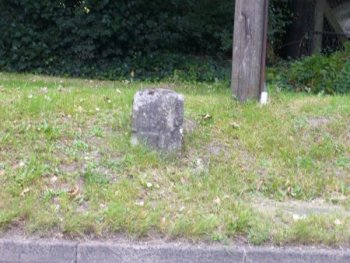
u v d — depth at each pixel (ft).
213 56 41.01
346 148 20.39
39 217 15.60
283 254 14.93
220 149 19.94
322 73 30.32
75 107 22.15
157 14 39.65
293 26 41.11
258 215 16.31
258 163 19.29
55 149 19.08
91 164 18.28
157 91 19.54
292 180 18.48
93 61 39.45
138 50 39.70
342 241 15.42
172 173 18.28
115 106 22.63
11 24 39.11
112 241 15.20
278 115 22.20
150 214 15.92
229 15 39.42
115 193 16.94
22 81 32.37
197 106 22.72
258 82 23.34
